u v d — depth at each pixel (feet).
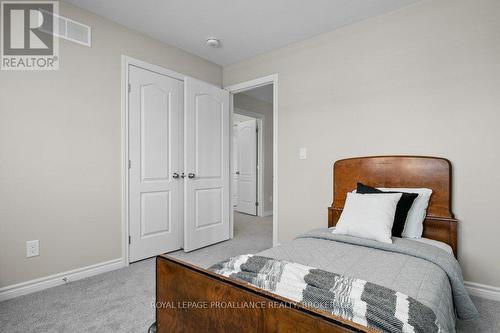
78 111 7.40
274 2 7.27
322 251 5.09
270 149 18.56
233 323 2.83
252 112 17.13
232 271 3.91
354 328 2.05
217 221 11.09
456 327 5.17
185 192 9.62
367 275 3.99
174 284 3.51
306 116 9.29
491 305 5.93
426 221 6.65
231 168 11.92
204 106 10.50
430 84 6.97
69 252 7.21
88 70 7.62
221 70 11.98
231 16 7.96
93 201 7.70
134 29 8.70
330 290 3.12
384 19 7.71
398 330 2.46
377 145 7.77
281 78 9.98
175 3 7.31
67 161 7.18
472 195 6.40
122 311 5.67
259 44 9.76
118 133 8.29
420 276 3.99
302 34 8.99
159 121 9.43
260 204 17.71
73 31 7.33
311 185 9.14
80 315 5.50
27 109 6.53
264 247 10.52
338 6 7.41
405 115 7.32
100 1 7.20
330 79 8.75
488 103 6.24
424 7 7.06
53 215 6.93
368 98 7.95
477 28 6.38
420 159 6.91
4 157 6.18
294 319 2.36
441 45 6.82
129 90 8.57
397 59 7.47
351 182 8.00
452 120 6.66
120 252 8.32
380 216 5.66
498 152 6.12
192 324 3.26
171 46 9.87
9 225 6.24
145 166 9.00
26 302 6.02
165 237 9.63
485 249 6.25
